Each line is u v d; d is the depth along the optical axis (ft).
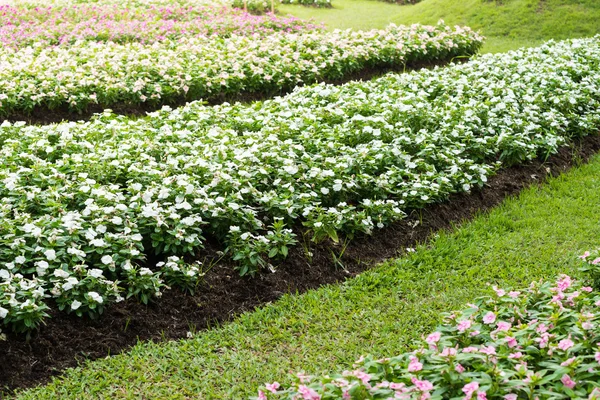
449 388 10.14
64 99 30.94
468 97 29.68
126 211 17.74
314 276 18.26
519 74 32.86
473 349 10.53
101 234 17.11
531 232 20.59
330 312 16.51
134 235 16.79
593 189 23.94
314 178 20.57
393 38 40.81
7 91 30.04
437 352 10.93
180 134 23.72
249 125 25.49
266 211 19.44
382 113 25.82
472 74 32.40
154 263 17.58
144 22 50.42
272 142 22.53
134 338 15.58
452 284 17.83
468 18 55.57
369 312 16.51
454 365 10.25
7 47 38.99
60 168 20.77
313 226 19.07
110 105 31.71
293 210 19.43
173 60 35.50
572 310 12.66
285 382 13.85
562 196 23.45
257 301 17.16
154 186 19.08
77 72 32.45
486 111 27.20
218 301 16.90
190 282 16.94
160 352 14.98
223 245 18.43
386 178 21.18
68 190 19.16
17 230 16.65
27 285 15.16
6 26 46.60
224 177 19.39
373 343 15.24
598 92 31.19
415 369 10.21
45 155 22.80
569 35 50.03
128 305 16.11
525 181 24.52
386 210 20.31
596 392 9.33
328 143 22.58
